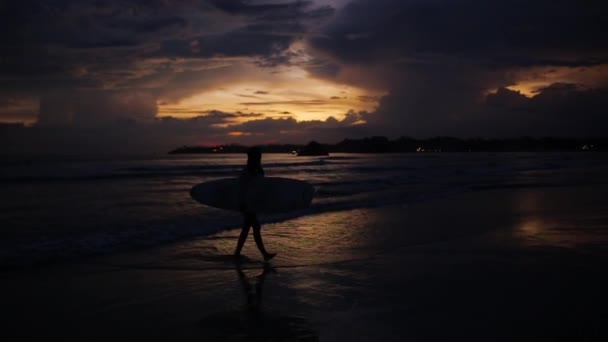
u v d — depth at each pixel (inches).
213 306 198.1
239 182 288.8
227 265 272.5
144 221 434.0
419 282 233.3
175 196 661.9
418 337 160.6
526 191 767.7
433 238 358.9
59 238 343.9
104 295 212.4
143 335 164.9
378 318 180.9
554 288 220.2
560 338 158.4
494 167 1763.0
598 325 171.3
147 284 231.3
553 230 384.8
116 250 309.3
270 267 267.9
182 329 171.0
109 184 890.1
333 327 171.9
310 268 265.1
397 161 2652.6
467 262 275.6
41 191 733.3
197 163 2095.2
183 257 292.5
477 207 554.9
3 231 373.7
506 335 161.6
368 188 816.3
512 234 369.1
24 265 263.6
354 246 330.3
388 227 413.4
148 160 2637.8
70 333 166.1
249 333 167.3
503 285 225.8
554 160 2755.9
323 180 1019.3
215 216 472.1
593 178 1114.7
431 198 658.2
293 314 187.0
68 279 238.1
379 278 242.2
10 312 187.3
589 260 278.2
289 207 281.0
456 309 190.4
